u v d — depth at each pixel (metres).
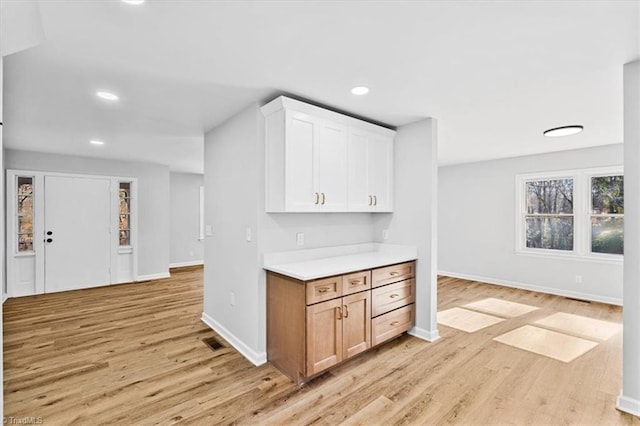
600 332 3.35
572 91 2.48
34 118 3.14
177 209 7.40
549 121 3.25
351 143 2.97
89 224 5.33
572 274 4.77
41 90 2.45
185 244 7.54
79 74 2.18
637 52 1.88
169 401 2.14
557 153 4.85
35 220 4.88
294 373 2.39
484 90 2.46
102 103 2.74
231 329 3.09
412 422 1.94
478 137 3.94
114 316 3.85
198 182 7.73
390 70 2.13
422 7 1.48
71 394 2.21
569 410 2.06
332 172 2.80
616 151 4.31
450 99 2.65
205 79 2.27
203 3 1.44
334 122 2.82
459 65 2.06
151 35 1.71
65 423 1.91
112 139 4.04
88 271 5.33
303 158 2.59
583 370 2.56
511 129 3.55
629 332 2.04
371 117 3.12
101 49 1.85
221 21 1.59
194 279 5.99
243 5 1.46
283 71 2.15
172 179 7.32
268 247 2.74
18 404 2.09
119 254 5.67
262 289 2.71
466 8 1.49
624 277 2.06
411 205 3.31
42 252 4.93
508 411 2.05
